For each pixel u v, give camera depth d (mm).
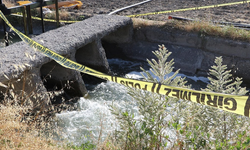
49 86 7152
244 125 3121
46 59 5586
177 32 8461
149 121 2936
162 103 3008
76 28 7738
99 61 7895
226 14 10727
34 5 8562
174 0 13531
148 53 9031
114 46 9617
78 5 11930
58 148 3006
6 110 3004
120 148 2910
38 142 2910
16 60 5293
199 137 2838
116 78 2936
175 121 2988
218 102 2312
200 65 8172
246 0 12367
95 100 6738
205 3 12602
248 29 8320
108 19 8766
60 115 5695
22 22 10086
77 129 5148
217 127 3125
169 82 3115
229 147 2611
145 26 9023
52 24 9898
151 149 2857
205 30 8102
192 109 3061
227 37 7844
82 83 6844
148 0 13344
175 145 2850
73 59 6574
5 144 2645
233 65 7734
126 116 2986
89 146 3113
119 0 13812
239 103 2209
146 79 3168
